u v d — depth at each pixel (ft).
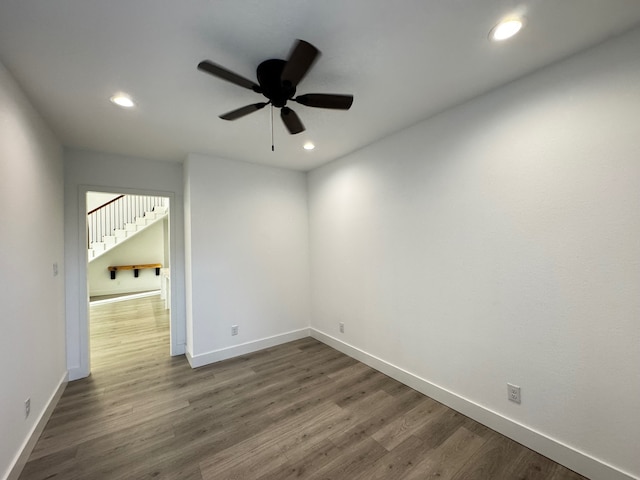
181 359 11.09
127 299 22.59
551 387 5.79
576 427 5.46
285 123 6.39
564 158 5.53
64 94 6.32
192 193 10.41
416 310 8.52
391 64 5.63
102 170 10.18
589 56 5.22
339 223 11.52
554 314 5.73
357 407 7.73
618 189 4.93
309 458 5.93
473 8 4.27
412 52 5.27
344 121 8.12
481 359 6.95
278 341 12.48
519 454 5.95
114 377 9.60
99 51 4.98
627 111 4.83
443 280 7.75
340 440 6.45
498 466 5.65
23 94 6.13
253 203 11.88
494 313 6.68
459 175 7.29
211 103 6.86
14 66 5.30
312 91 6.57
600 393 5.18
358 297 10.69
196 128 8.27
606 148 5.05
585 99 5.27
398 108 7.41
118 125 7.95
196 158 10.51
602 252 5.12
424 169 8.15
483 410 6.91
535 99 5.91
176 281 11.53
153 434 6.72
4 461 5.04
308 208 13.47
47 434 6.72
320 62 5.51
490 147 6.66
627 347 4.89
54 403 7.73
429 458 5.89
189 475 5.52
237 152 10.48
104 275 24.48
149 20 4.33
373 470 5.60
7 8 3.98
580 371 5.41
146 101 6.71
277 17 4.35
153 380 9.37
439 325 7.89
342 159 11.24
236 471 5.61
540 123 5.85
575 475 5.39
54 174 8.37
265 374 9.73
